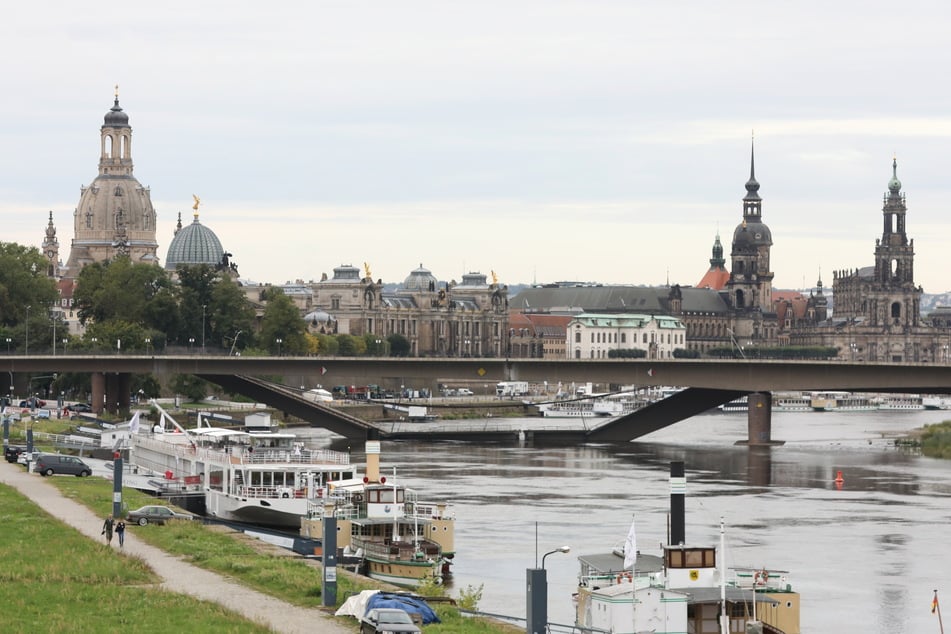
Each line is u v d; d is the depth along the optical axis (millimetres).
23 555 154250
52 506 199500
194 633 118875
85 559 151875
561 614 154500
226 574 149375
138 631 119312
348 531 181125
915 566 189500
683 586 137625
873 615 162125
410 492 192125
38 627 120125
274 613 129250
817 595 171750
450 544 183000
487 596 165000
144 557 158500
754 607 131875
